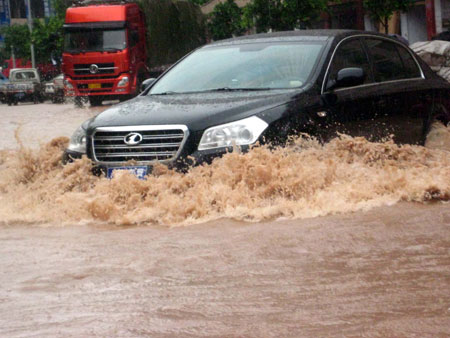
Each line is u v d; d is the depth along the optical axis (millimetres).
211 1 46375
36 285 4230
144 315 3539
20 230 6047
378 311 3416
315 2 37375
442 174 6559
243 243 5008
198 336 3213
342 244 4785
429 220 5363
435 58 21469
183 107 7195
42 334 3346
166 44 34312
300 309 3516
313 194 6227
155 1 33500
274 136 6809
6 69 72875
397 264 4223
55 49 59719
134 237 5512
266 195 6250
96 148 7109
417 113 8844
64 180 7066
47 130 18359
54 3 59594
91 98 29609
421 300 3539
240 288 3928
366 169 6621
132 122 7008
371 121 8023
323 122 7301
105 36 29000
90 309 3695
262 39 8711
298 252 4652
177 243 5176
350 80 7625
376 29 43312
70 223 6266
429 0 39438
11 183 7496
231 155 6445
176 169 6711
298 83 7613
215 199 6238
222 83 7969
